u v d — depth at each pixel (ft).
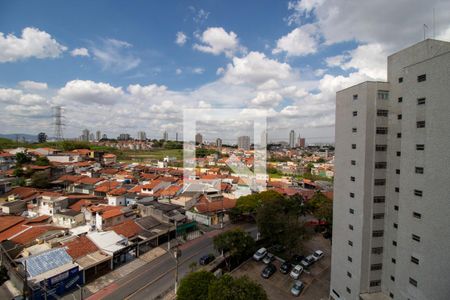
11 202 158.51
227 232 110.42
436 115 58.23
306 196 217.77
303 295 93.71
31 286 81.25
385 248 80.12
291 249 114.62
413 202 64.18
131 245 114.62
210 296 67.56
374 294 80.38
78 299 85.56
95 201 177.37
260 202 160.76
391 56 78.13
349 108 84.69
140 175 268.82
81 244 106.11
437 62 57.77
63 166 264.93
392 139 77.41
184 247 130.93
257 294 67.05
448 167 55.83
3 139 443.73
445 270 56.59
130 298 87.20
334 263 91.66
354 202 82.69
